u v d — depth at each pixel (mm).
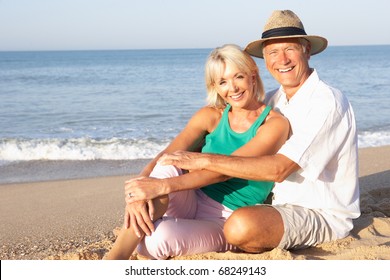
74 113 21906
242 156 3850
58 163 11336
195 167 3818
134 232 3725
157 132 15945
